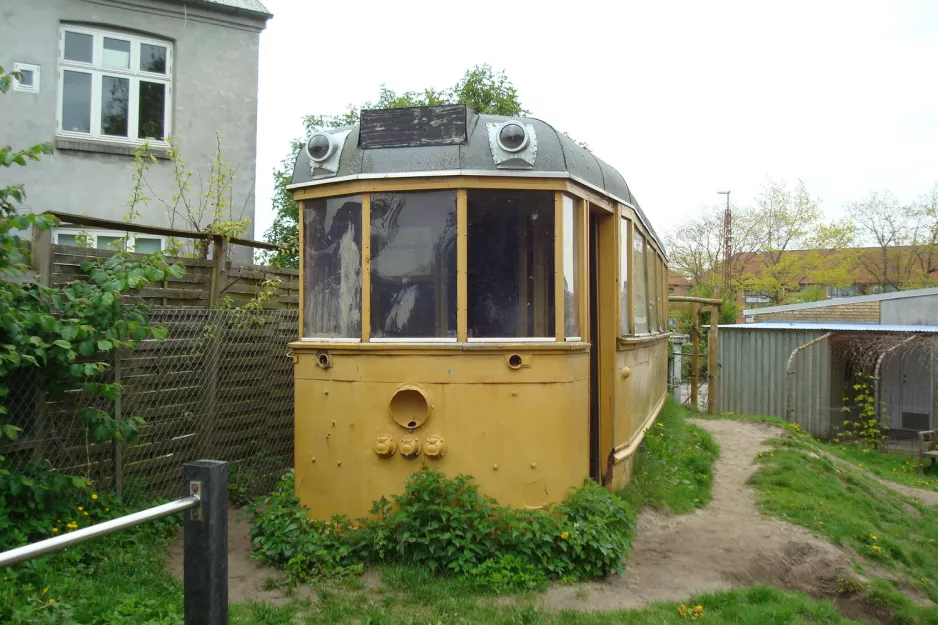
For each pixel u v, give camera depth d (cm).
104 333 587
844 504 951
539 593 524
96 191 1180
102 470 634
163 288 714
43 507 558
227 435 778
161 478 691
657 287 1202
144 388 679
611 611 500
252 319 801
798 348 1869
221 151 1280
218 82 1283
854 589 668
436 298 586
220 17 1281
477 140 591
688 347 2544
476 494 562
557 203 595
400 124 597
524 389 580
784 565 673
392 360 579
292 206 1622
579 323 631
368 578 538
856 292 4853
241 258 1298
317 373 610
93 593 479
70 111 1175
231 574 556
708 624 489
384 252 594
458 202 582
